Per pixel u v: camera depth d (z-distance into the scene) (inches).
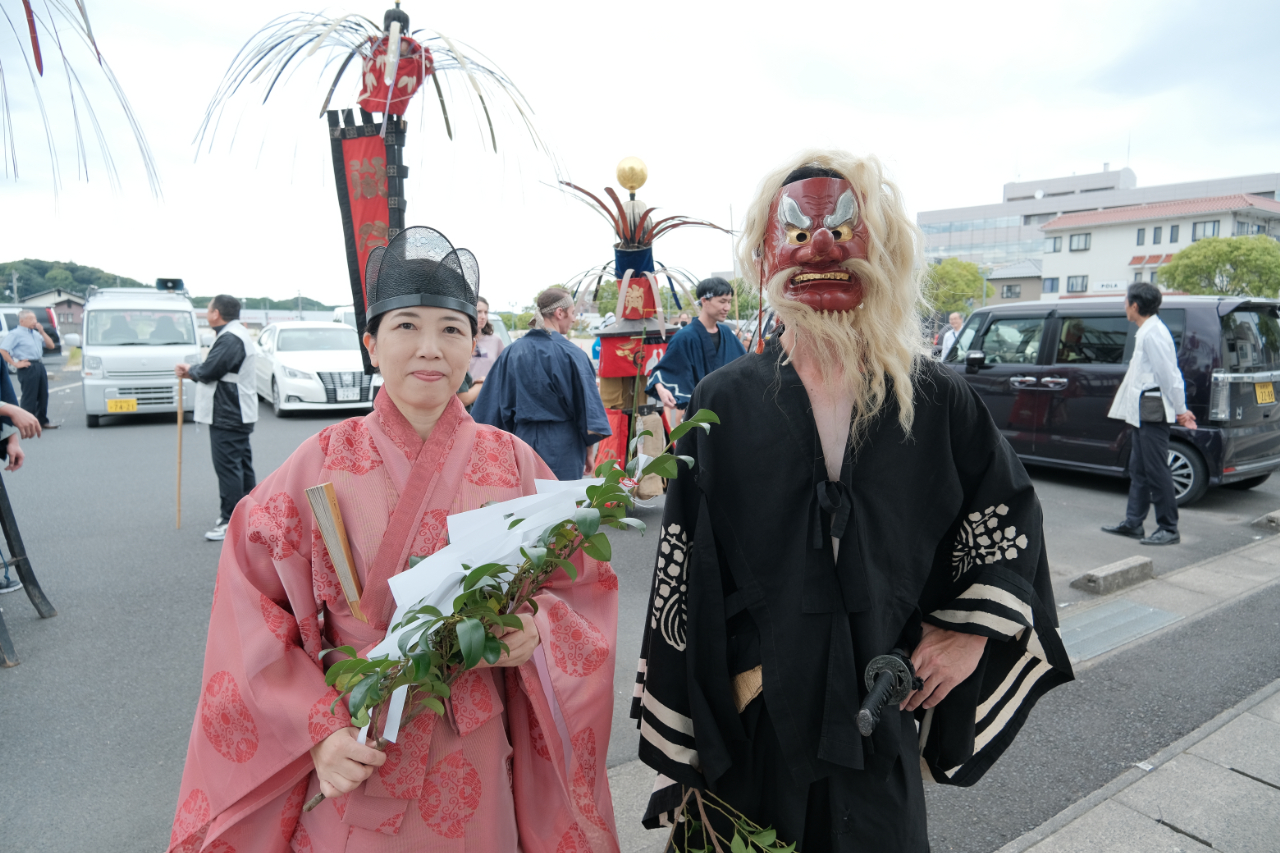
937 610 53.7
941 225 3703.3
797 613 48.7
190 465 321.1
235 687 46.2
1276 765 100.7
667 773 52.6
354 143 87.2
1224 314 238.5
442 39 84.0
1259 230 2320.4
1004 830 90.2
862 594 47.8
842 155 50.9
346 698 46.1
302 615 48.0
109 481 290.7
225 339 206.7
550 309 186.4
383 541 48.1
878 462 49.1
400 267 49.7
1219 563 189.3
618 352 216.2
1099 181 3563.0
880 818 48.2
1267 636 144.5
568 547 47.5
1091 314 266.7
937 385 50.8
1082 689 124.4
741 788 51.6
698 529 51.6
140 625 151.9
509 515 46.5
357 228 89.0
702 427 51.7
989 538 52.2
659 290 221.5
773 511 49.8
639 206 213.2
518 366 179.3
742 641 51.4
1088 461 264.1
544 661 53.5
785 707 48.3
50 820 91.6
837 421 50.1
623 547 201.0
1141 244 2394.2
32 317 412.5
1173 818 90.3
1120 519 232.1
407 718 45.3
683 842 55.6
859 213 49.4
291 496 48.7
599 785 56.4
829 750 47.0
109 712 117.6
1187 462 245.1
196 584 176.2
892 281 50.2
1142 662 134.0
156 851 86.5
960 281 2213.3
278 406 461.4
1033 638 51.6
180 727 113.2
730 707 50.9
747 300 60.9
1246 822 89.3
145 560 194.1
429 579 43.5
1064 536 213.9
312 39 78.9
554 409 180.2
